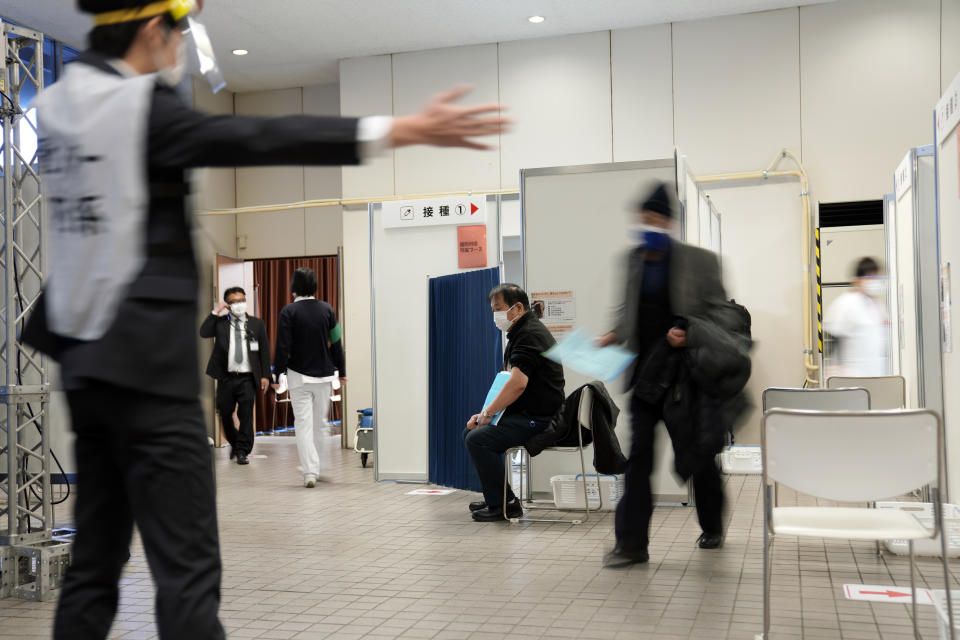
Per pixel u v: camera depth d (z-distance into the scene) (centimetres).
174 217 158
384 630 322
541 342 525
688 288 392
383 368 728
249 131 147
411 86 1023
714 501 446
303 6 886
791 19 912
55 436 782
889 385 494
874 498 277
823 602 348
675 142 941
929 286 553
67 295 156
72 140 156
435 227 704
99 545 173
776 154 915
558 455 614
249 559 451
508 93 991
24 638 324
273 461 911
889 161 887
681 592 365
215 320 896
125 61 164
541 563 427
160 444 158
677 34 944
